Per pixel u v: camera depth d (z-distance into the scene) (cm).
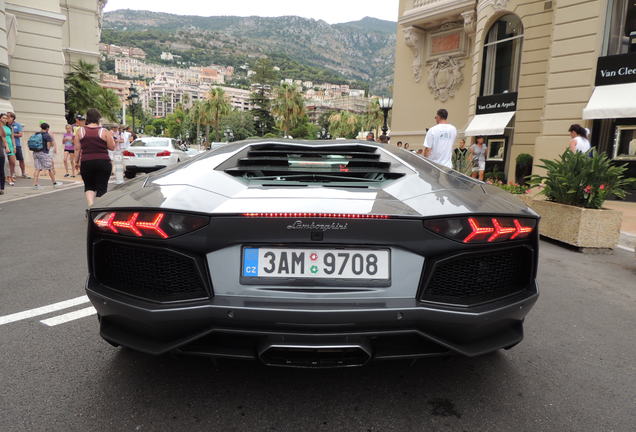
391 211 171
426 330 170
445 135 659
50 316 286
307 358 170
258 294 169
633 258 530
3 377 207
